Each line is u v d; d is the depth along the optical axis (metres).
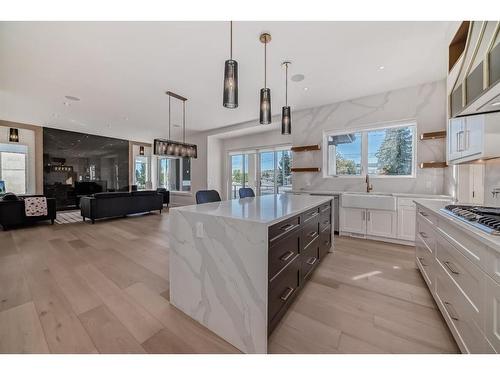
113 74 3.26
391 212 3.61
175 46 2.57
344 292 2.09
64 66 3.01
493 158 1.82
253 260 1.36
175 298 1.83
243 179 7.26
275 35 2.37
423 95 3.62
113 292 2.07
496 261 1.00
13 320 1.65
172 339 1.48
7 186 6.16
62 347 1.39
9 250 3.27
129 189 8.85
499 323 0.98
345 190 4.46
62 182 7.16
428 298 1.98
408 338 1.49
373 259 2.93
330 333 1.54
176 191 8.77
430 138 3.51
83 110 4.96
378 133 4.20
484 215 1.50
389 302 1.92
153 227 4.82
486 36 1.35
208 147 7.24
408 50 2.66
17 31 2.29
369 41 2.48
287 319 1.70
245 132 6.62
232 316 1.45
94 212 5.17
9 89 3.77
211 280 1.57
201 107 4.75
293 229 1.77
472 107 1.58
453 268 1.46
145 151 9.50
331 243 3.20
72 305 1.86
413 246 3.45
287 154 6.30
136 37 2.40
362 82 3.55
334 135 4.66
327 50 2.65
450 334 1.52
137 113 5.20
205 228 1.60
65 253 3.14
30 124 6.42
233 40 2.45
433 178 3.58
